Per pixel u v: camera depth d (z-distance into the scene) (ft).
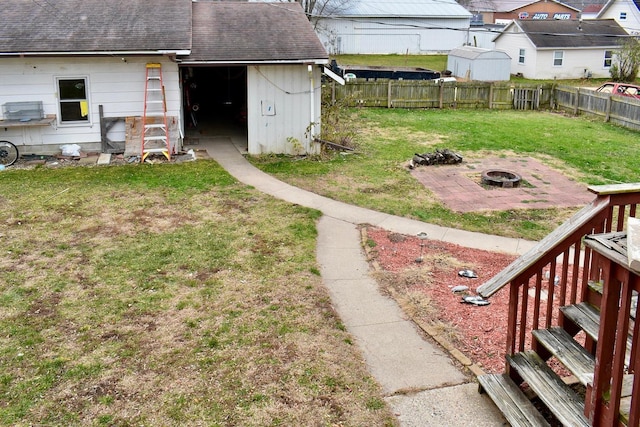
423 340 20.54
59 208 35.35
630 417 11.34
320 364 18.80
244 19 55.98
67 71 47.44
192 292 24.25
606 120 71.41
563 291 16.39
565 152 54.24
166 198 37.78
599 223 15.46
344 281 25.86
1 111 47.11
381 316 22.43
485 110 79.51
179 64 48.19
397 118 70.64
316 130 50.75
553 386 14.85
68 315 22.09
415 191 41.16
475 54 104.27
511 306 16.26
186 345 19.97
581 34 115.85
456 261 28.63
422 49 148.25
